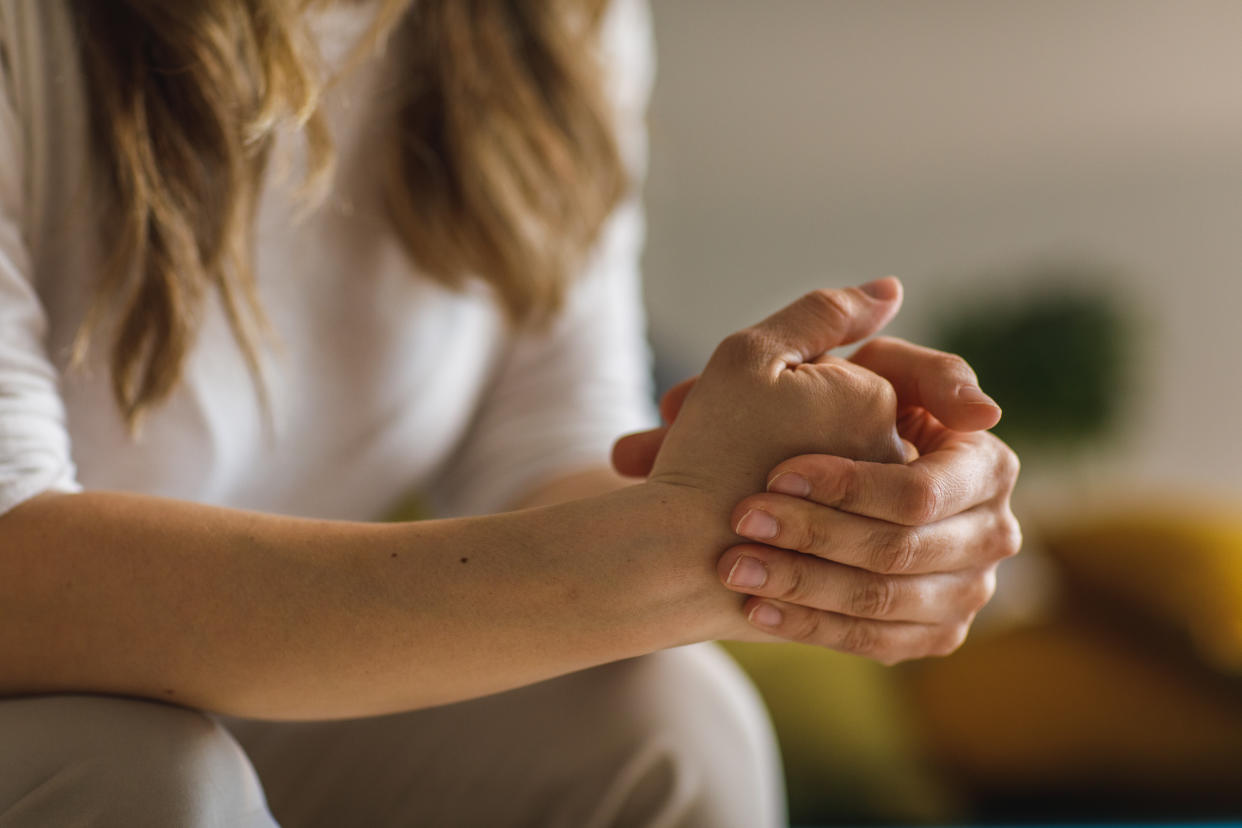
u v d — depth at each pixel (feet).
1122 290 12.61
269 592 2.97
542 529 3.01
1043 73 12.87
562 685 3.49
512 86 3.64
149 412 3.29
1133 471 11.30
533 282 3.68
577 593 2.98
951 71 13.12
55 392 3.15
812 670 5.76
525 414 3.84
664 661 3.51
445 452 3.81
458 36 3.57
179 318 3.19
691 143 13.60
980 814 5.75
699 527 3.01
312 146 3.31
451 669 2.99
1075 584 6.88
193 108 3.20
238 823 2.98
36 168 3.18
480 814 3.46
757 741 3.51
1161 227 12.66
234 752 3.02
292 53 3.21
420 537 3.01
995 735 5.78
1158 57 12.56
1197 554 6.51
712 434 3.05
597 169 3.79
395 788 3.49
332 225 3.48
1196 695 6.06
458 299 3.65
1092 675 6.12
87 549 2.98
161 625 2.96
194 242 3.22
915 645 3.13
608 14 3.86
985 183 13.08
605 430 3.81
